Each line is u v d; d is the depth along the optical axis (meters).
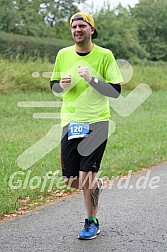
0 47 35.81
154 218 7.24
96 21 46.34
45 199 8.27
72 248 5.99
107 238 6.34
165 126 17.42
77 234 6.49
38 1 44.25
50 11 47.72
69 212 7.54
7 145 12.62
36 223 6.97
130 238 6.36
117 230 6.66
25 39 38.22
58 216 7.32
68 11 48.97
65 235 6.46
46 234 6.49
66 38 48.31
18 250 5.91
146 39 57.94
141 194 8.70
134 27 51.09
